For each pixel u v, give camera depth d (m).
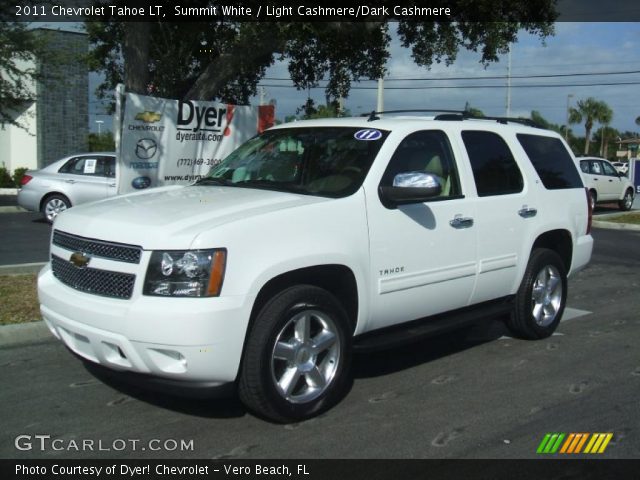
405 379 5.47
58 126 25.61
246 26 8.27
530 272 6.32
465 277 5.57
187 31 9.48
